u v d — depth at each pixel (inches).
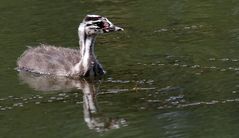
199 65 750.5
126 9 975.0
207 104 645.3
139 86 704.4
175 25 892.6
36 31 900.0
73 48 828.0
